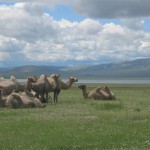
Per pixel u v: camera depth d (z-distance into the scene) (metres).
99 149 19.17
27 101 40.78
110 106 40.28
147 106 42.59
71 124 27.58
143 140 21.31
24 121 29.22
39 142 20.83
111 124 27.73
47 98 48.31
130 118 31.06
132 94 70.69
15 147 19.53
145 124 27.78
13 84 47.06
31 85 47.38
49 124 27.50
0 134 23.38
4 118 31.31
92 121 29.38
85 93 55.62
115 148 19.30
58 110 37.66
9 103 40.12
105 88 54.75
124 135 22.88
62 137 22.25
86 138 21.88
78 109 38.62
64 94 68.31
